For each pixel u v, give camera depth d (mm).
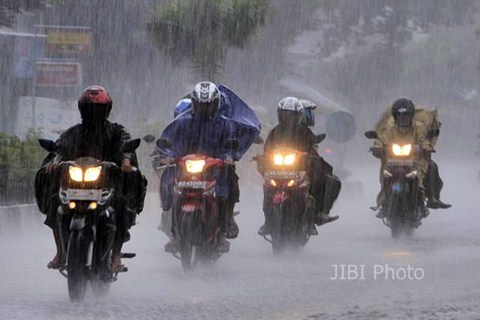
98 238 20172
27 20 68812
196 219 24000
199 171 24234
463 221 38562
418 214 32469
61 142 20812
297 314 18766
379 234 34031
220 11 58125
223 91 26875
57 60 57250
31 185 35875
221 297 20734
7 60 62500
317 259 27281
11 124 63188
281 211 27359
